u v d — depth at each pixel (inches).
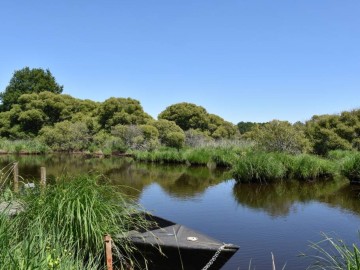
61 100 1796.3
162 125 1417.3
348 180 660.7
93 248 203.5
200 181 668.1
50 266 135.3
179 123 1941.4
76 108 1825.8
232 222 364.5
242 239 305.9
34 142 1491.1
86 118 1592.0
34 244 151.5
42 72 2199.8
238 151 1016.9
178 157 1054.4
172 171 840.3
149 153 1125.1
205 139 1459.2
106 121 1584.6
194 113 1920.5
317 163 680.4
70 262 151.1
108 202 227.1
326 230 333.4
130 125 1460.4
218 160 969.5
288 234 320.2
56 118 1784.0
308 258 255.6
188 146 1364.4
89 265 175.0
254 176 642.2
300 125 1059.9
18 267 125.3
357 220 370.9
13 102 2007.9
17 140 1593.3
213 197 504.1
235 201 475.2
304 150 848.3
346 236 313.0
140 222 251.6
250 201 476.1
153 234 229.8
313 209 424.5
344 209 425.1
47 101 1749.5
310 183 630.5
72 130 1489.9
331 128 976.3
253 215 394.9
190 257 216.5
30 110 1708.9
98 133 1535.4
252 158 655.1
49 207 202.8
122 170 846.5
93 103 1882.4
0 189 223.8
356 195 518.9
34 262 130.1
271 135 850.8
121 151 1379.2
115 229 216.1
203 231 331.9
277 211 414.9
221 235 318.3
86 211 198.4
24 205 213.9
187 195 520.7
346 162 648.4
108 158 1218.6
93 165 952.3
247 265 245.3
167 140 1368.1
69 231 197.2
